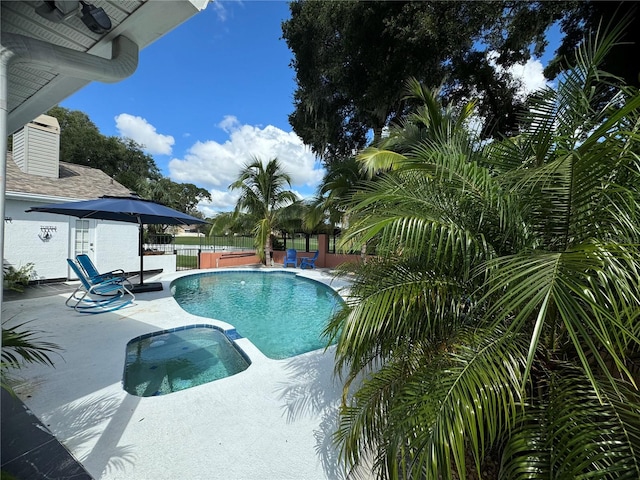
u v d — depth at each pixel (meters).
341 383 3.21
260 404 2.78
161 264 11.45
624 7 6.46
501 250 1.88
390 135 7.38
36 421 2.39
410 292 1.80
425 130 6.69
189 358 4.34
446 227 1.71
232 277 11.93
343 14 10.05
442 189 1.96
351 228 1.95
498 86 10.74
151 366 4.09
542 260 1.25
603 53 1.88
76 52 1.98
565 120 2.00
